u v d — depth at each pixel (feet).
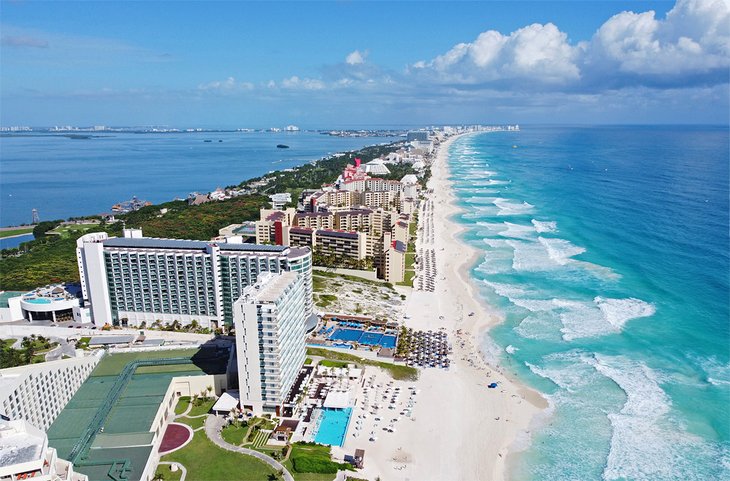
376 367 560.20
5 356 549.54
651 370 552.00
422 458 417.90
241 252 633.20
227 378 495.82
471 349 612.29
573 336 636.89
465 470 406.21
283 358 457.68
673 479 396.37
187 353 544.21
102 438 395.75
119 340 599.98
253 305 435.12
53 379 428.15
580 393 514.27
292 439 430.20
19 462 253.85
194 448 413.59
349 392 505.66
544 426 463.83
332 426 451.53
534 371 558.15
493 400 504.02
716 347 594.65
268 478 379.14
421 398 504.84
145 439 395.14
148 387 472.03
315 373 537.65
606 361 573.74
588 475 402.11
